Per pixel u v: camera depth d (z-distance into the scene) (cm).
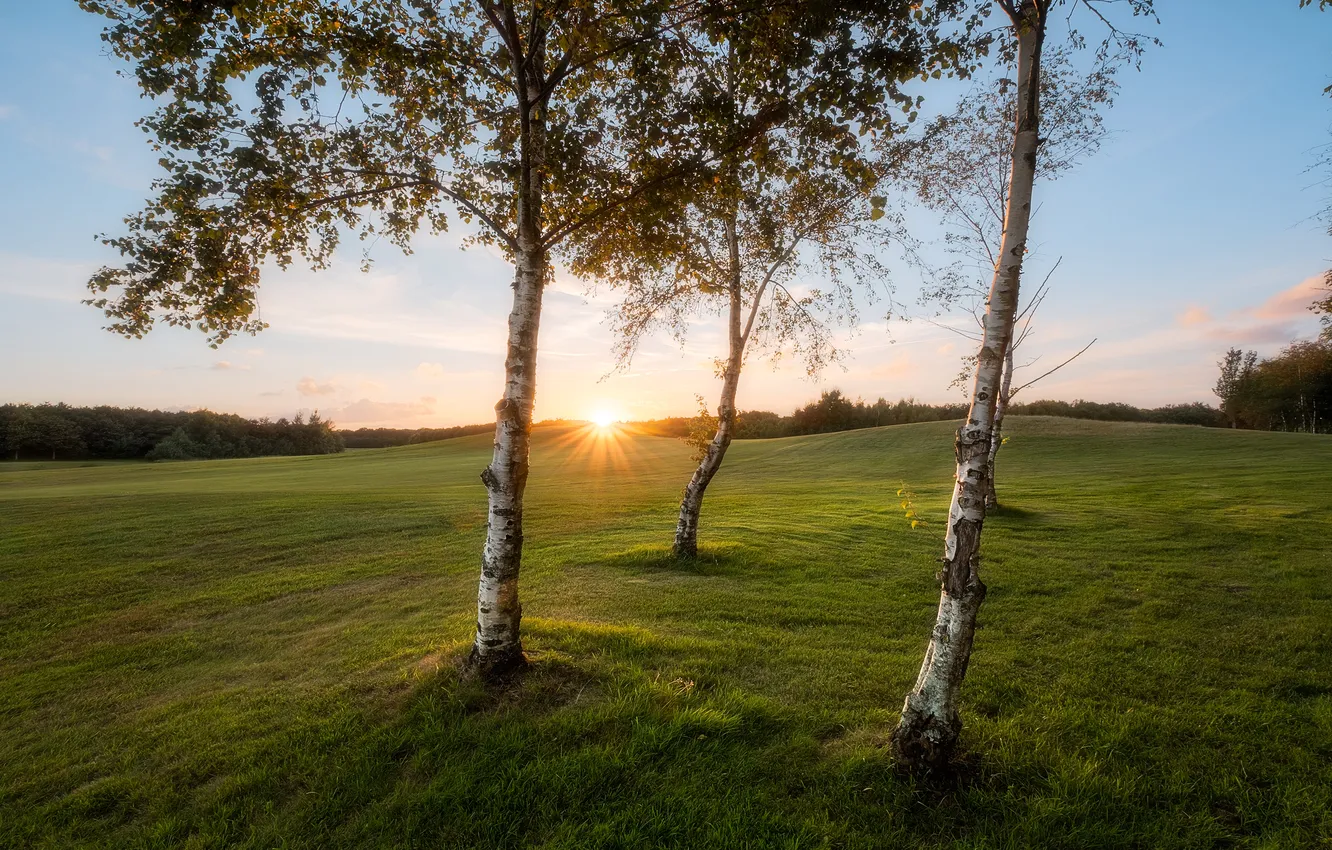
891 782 402
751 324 1191
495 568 561
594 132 564
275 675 652
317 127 565
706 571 1089
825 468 3606
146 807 426
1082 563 1080
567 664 590
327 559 1265
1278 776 411
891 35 479
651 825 373
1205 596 859
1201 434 3725
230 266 586
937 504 1883
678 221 644
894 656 648
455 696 521
